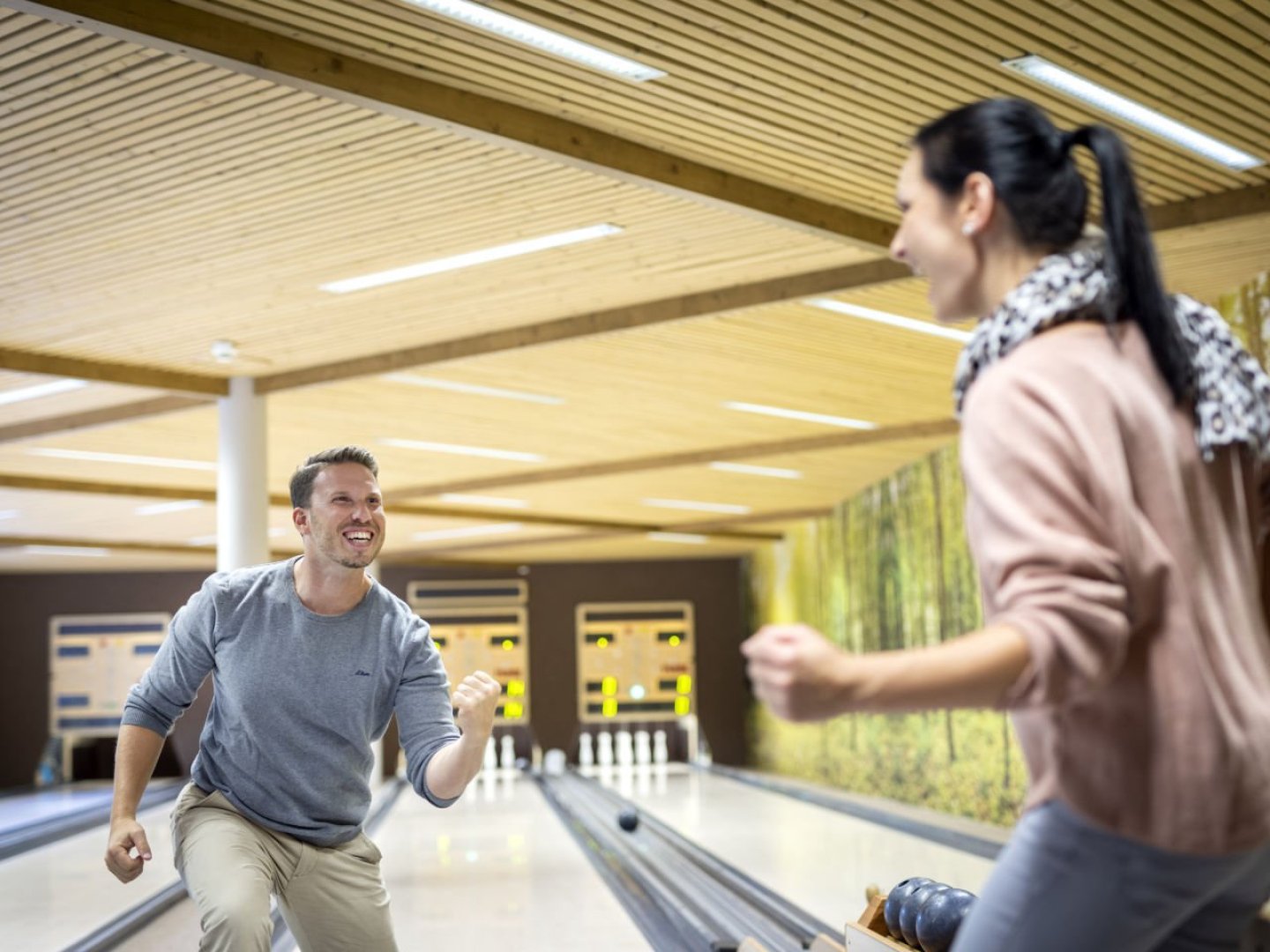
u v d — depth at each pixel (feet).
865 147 16.75
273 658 8.79
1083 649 3.21
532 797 48.01
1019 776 34.12
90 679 65.67
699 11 12.98
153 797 55.47
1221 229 19.31
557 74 14.47
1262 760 3.43
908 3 13.00
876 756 47.44
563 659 68.64
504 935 19.79
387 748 62.95
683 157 17.03
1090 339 3.59
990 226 3.84
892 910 10.16
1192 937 3.80
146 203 17.83
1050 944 3.59
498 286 22.61
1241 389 3.74
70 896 25.03
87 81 14.16
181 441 35.06
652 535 57.57
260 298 22.82
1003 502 3.41
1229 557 3.62
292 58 13.50
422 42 13.65
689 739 68.44
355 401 31.24
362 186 17.44
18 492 40.65
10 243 19.34
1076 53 14.25
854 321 25.00
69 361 26.73
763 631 3.33
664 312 23.86
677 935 19.61
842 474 44.65
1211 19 13.70
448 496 47.26
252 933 7.85
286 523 49.60
